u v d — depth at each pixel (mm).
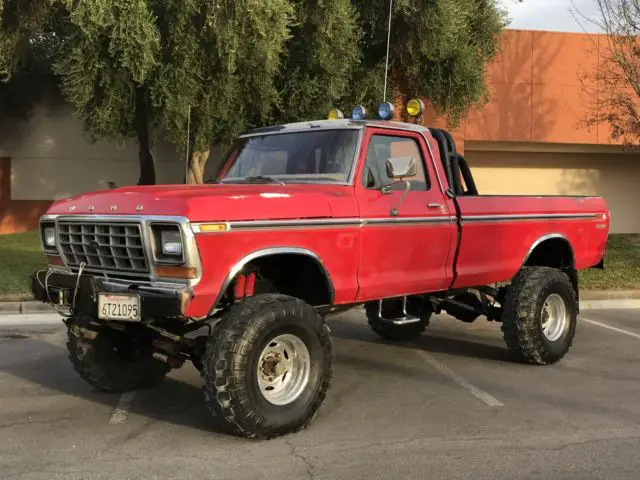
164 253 4078
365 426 4688
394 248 5188
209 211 4066
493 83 18875
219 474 3834
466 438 4457
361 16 14055
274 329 4258
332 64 13234
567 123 19328
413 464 4000
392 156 5449
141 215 4133
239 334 4133
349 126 5258
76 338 5273
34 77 18859
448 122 16578
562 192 22109
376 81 14625
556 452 4211
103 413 5000
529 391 5617
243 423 4156
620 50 15039
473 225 5863
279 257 4656
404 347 7371
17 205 19250
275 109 13906
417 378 6043
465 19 15031
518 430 4625
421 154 5691
